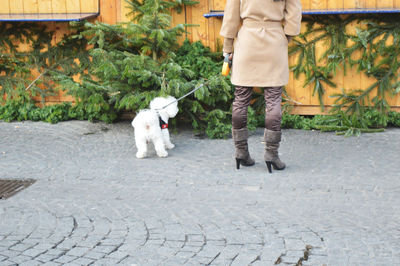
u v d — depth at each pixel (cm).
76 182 491
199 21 690
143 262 341
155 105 566
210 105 654
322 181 479
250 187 469
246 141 509
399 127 655
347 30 649
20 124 702
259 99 676
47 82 730
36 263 343
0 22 730
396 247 352
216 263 338
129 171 518
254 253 349
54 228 394
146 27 630
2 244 369
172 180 491
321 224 390
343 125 642
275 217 405
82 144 610
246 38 485
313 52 659
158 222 401
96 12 711
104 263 341
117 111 696
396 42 635
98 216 414
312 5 646
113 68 614
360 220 396
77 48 726
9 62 734
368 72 646
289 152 567
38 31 727
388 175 489
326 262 336
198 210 422
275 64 484
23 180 498
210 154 567
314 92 666
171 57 657
